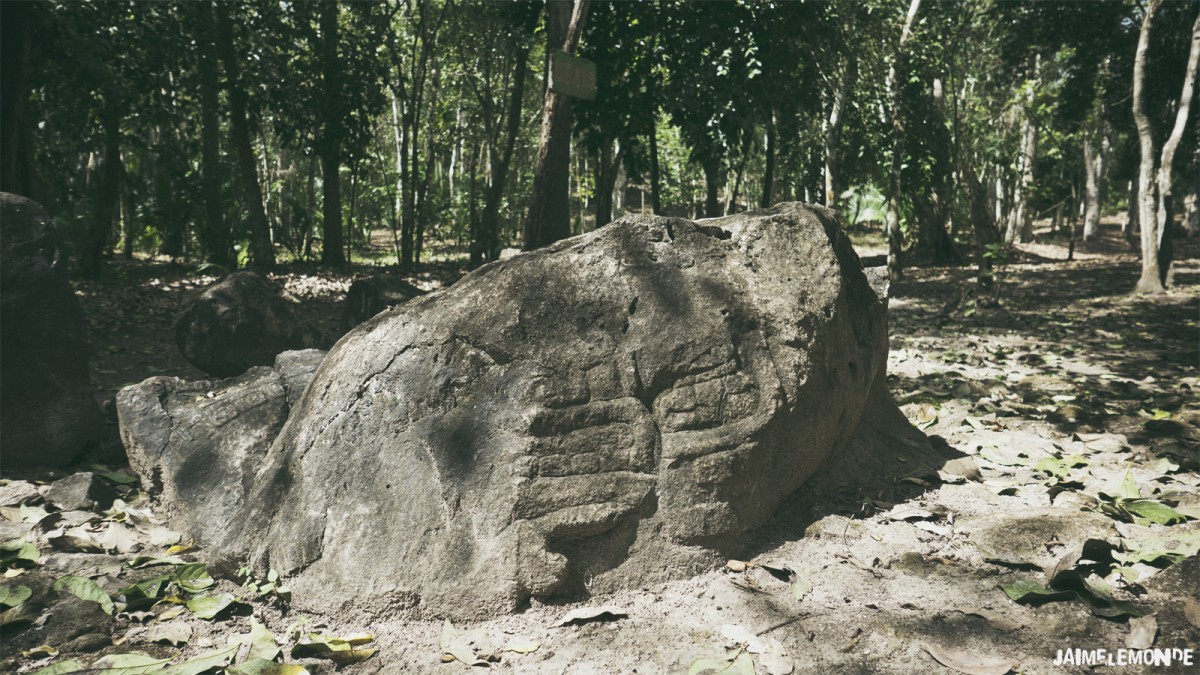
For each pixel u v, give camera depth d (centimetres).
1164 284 1446
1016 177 2709
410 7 1986
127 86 1306
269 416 358
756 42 1245
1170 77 1942
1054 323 1052
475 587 268
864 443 396
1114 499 353
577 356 295
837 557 308
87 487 375
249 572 289
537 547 272
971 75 2300
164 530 340
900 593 282
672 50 1290
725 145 1263
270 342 592
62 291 437
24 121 1057
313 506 286
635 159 1443
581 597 279
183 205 1747
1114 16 1938
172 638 259
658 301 311
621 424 293
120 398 378
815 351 331
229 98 1611
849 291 375
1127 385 624
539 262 309
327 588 274
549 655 250
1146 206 1426
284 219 2572
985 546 312
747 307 323
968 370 706
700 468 297
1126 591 277
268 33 1575
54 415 432
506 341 294
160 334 908
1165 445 436
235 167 1855
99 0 1194
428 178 2161
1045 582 285
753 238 343
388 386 295
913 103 1811
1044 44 2056
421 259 2588
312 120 1630
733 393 310
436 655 252
